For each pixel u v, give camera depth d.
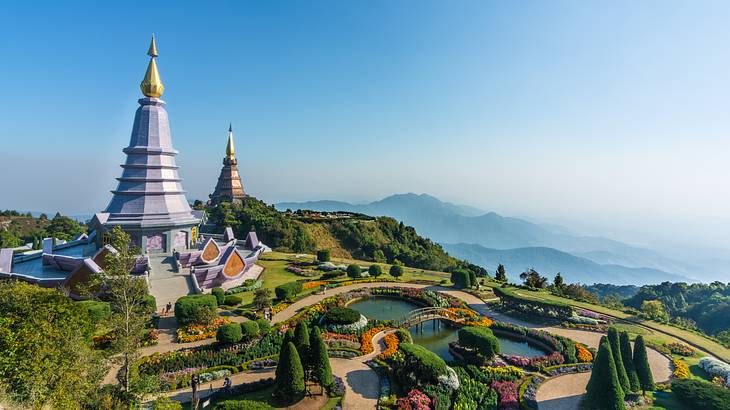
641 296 114.88
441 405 28.41
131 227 55.66
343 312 44.84
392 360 35.69
